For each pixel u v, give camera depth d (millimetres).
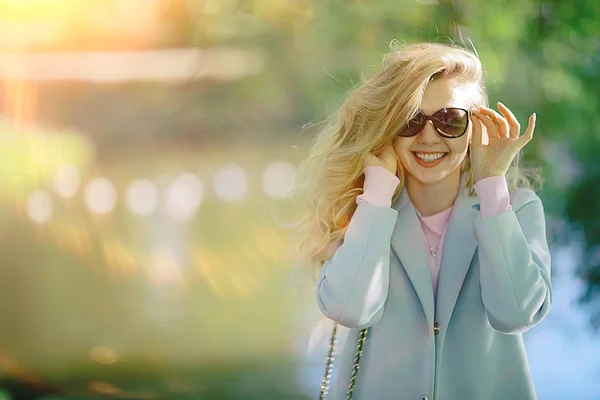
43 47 19516
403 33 9117
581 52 8594
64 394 7957
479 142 3783
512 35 8312
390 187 3826
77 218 15344
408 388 3758
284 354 9148
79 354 9250
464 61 3836
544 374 7645
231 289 12047
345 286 3691
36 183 16094
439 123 3738
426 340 3768
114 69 21500
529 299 3584
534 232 3842
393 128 3803
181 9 17062
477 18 8219
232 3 13695
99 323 10375
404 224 3869
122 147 24359
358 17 9945
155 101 24828
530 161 8008
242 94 21734
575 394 7090
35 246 13070
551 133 8555
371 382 3797
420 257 3803
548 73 8500
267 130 25438
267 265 13383
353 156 3900
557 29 8430
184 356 9125
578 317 8688
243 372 8539
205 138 25922
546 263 3754
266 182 21031
